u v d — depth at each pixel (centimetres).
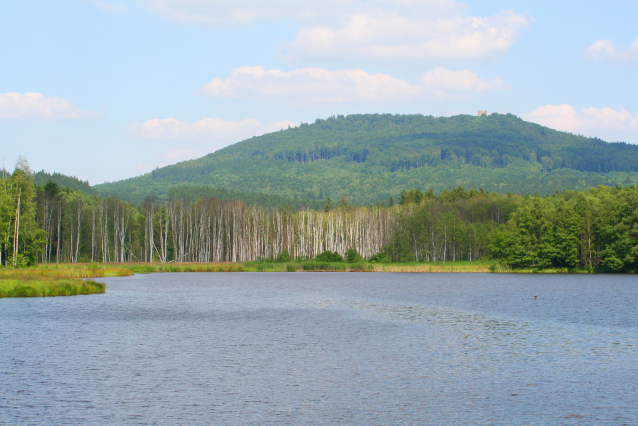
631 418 2575
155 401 2802
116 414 2606
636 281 10862
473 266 15275
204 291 8831
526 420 2548
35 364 3519
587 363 3591
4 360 3622
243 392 2956
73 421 2511
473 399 2844
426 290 8962
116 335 4550
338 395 2906
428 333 4678
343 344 4197
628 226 12862
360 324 5184
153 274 14012
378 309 6344
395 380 3189
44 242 12169
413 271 15362
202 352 3906
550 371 3391
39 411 2641
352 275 13812
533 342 4278
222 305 6788
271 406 2728
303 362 3609
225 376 3262
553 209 14300
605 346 4128
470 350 3978
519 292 8500
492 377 3250
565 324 5175
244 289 9250
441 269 15212
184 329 4884
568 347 4094
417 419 2556
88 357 3731
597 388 3038
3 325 4981
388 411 2661
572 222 13762
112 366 3488
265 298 7669
